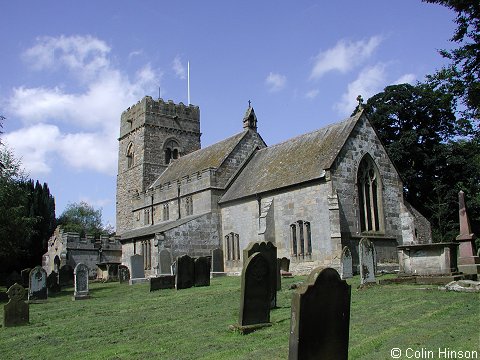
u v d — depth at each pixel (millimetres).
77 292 27422
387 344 10547
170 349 11547
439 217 45500
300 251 34562
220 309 17781
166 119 66375
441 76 20703
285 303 17875
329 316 8977
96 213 112938
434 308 14602
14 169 39219
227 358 10305
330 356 8930
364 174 35531
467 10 19312
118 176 68938
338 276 9180
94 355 11461
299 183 34781
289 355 8828
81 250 56531
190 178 46594
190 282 29094
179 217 47938
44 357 11633
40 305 24406
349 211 33281
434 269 21781
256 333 12656
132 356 11070
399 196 37031
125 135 68438
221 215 43375
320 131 39562
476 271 24203
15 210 34562
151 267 42719
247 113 48812
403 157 48156
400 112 49062
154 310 19078
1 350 12734
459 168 46969
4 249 34656
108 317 17922
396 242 35750
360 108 36875
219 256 40531
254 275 13484
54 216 75250
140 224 55469
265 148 46781
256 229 38812
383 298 17469
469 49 19891
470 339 10500
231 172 45469
